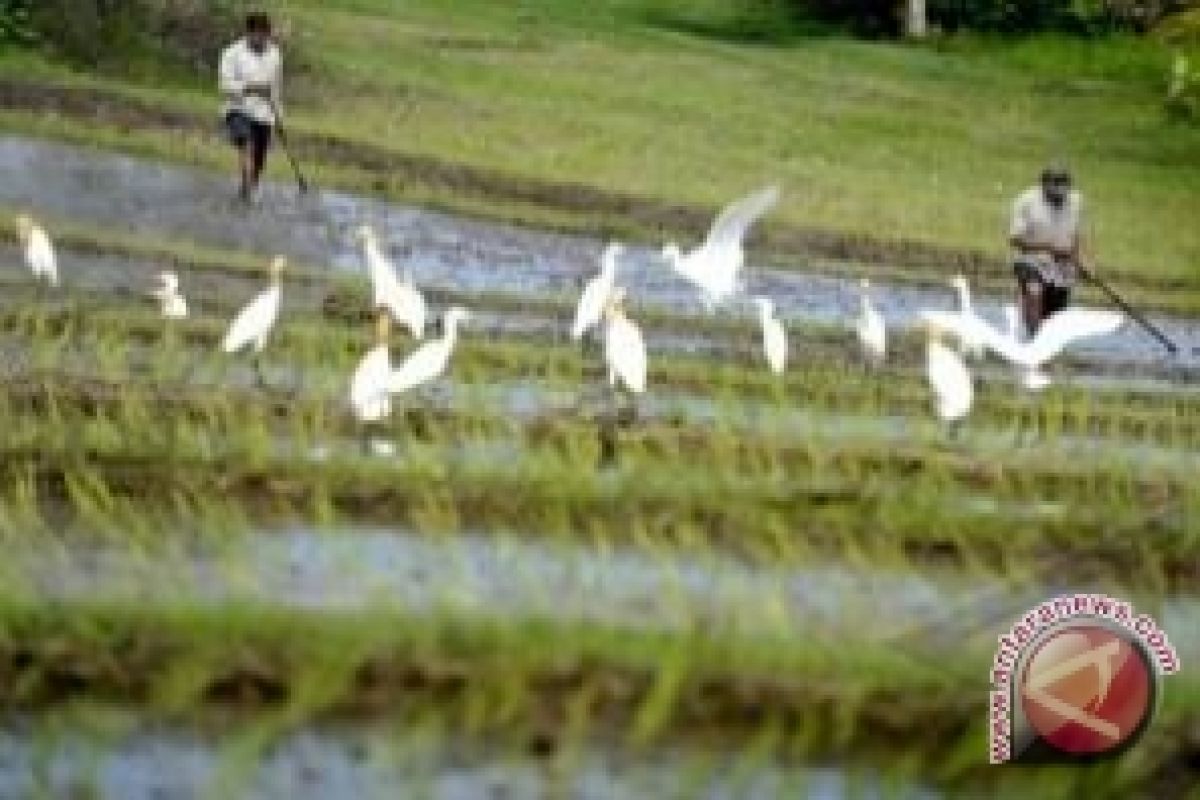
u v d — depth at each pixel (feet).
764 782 71.15
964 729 75.25
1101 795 73.77
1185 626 89.86
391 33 344.08
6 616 77.82
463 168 252.62
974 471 113.70
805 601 87.66
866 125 329.11
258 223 205.16
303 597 84.43
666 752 72.49
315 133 258.57
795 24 408.46
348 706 74.08
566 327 165.68
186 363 129.49
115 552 89.10
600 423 116.98
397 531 95.20
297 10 346.13
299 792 68.54
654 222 238.07
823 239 240.53
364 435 110.01
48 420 110.73
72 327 138.82
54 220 190.08
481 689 75.15
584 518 97.55
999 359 182.80
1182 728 77.30
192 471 100.32
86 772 69.41
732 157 290.76
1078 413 140.05
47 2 277.03
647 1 418.92
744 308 188.96
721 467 107.45
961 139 328.90
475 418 115.85
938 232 256.73
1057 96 368.48
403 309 130.52
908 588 91.15
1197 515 105.29
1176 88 359.87
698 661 76.59
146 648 76.79
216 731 72.64
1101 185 308.60
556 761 71.36
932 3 408.46
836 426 124.88
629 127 301.84
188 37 289.12
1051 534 100.42
